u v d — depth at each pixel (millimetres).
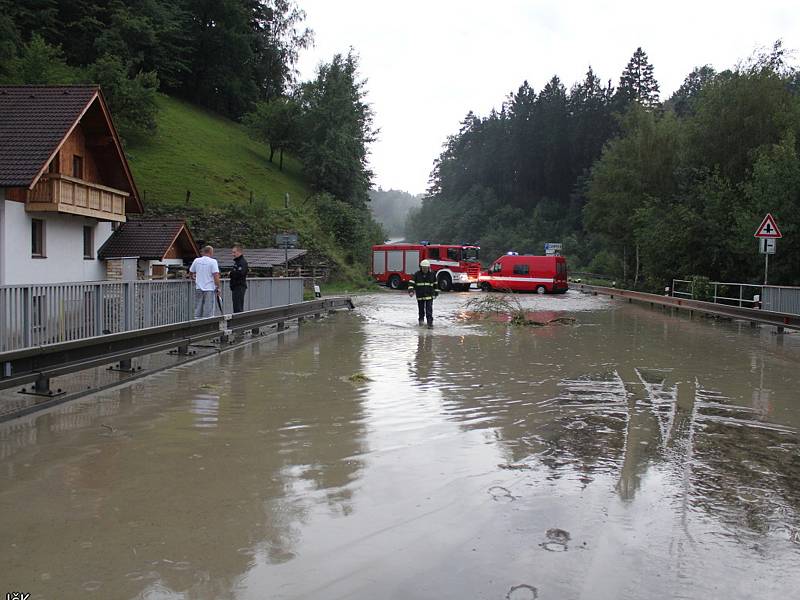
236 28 81188
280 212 46156
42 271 21000
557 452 6023
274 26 89938
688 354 13000
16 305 7699
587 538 4113
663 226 29781
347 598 3365
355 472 5402
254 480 5188
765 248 18484
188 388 9148
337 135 68750
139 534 4129
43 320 8234
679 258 29031
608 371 10797
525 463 5684
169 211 42094
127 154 52625
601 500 4773
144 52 68438
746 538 4137
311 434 6625
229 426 6934
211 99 82938
